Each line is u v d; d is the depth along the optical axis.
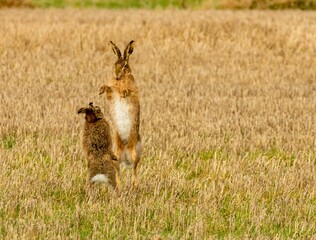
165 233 29.45
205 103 56.94
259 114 53.97
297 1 158.12
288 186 36.62
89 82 66.06
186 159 41.97
